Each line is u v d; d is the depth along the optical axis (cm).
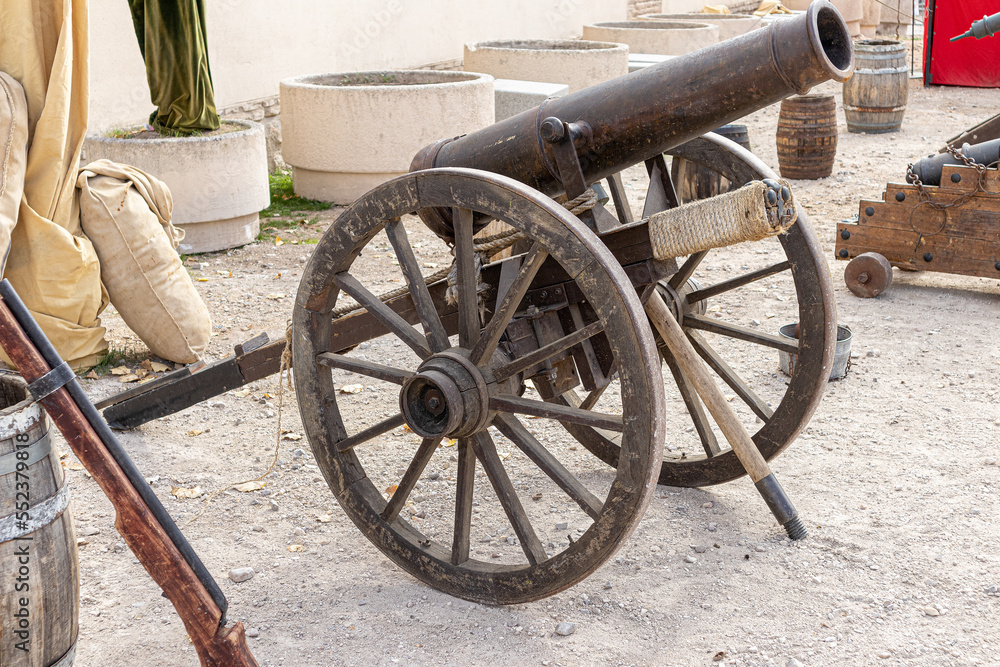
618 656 293
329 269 316
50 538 257
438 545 331
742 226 281
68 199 507
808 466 410
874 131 1203
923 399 472
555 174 315
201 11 748
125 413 439
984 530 355
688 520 373
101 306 529
